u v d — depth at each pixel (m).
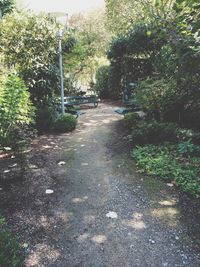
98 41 20.22
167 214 3.94
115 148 6.97
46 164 5.90
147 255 3.12
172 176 5.09
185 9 3.83
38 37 8.59
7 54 8.38
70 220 3.81
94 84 20.48
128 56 15.23
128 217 3.87
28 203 4.26
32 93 8.63
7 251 2.59
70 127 8.81
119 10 16.61
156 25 4.25
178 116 8.38
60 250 3.21
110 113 12.12
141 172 5.40
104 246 3.27
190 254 3.13
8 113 5.45
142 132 7.02
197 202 4.25
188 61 4.02
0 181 5.00
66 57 16.69
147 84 9.14
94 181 5.07
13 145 5.35
